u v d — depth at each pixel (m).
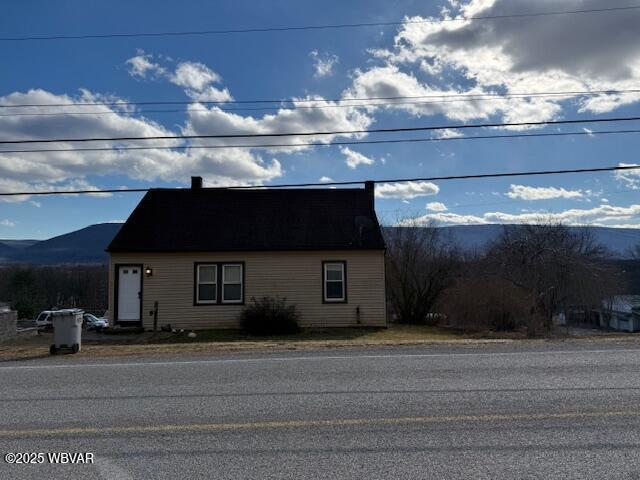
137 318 19.77
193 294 20.02
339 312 20.45
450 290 24.98
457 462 4.32
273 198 22.42
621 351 9.99
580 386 6.96
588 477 4.00
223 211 21.62
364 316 20.45
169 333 18.70
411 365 8.70
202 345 12.33
